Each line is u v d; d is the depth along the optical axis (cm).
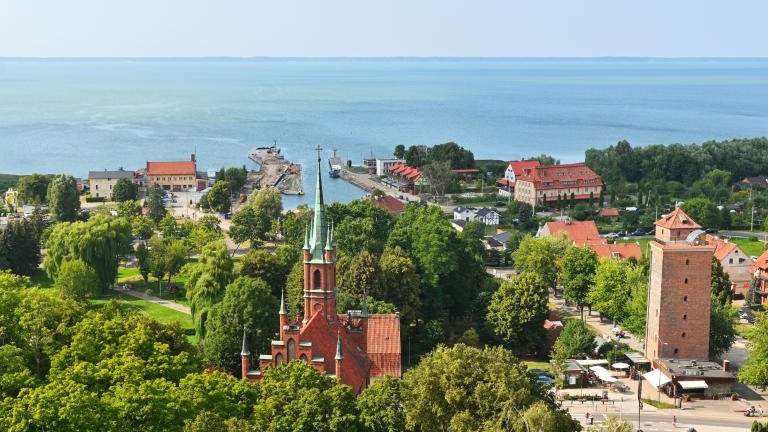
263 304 16050
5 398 10425
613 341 18575
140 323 13462
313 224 14275
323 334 13688
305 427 10800
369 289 17912
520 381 11431
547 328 19125
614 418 11325
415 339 18475
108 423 9994
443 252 19812
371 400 11325
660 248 16538
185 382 11094
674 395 15512
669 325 16600
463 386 11481
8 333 12812
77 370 11269
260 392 11562
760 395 15862
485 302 19825
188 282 19975
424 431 11350
